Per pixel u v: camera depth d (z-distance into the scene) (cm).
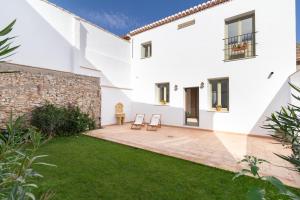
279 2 880
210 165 500
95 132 980
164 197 348
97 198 341
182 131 1059
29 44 901
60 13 1043
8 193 147
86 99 1068
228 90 1028
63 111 889
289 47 853
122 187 384
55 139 801
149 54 1448
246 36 989
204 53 1116
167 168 488
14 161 166
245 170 126
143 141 787
